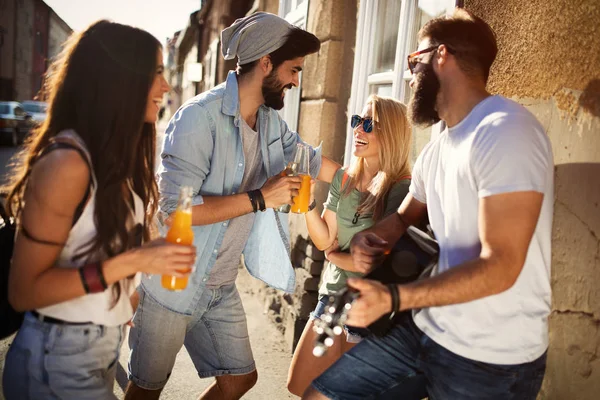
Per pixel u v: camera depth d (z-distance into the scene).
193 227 2.45
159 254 1.60
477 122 1.64
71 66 1.62
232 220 2.55
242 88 2.52
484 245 1.50
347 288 1.62
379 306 1.53
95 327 1.67
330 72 4.27
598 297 1.83
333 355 2.67
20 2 34.50
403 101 3.37
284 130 2.86
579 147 1.91
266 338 4.38
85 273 1.55
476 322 1.64
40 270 1.53
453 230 1.69
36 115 21.48
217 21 10.86
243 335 2.66
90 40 1.62
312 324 2.70
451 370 1.69
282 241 2.74
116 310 1.73
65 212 1.52
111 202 1.63
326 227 2.79
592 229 1.85
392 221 2.19
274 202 2.42
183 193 1.71
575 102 1.92
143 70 1.65
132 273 1.62
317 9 4.46
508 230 1.47
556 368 2.03
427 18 3.11
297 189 2.46
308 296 4.12
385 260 1.89
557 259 2.02
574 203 1.93
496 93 2.37
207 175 2.50
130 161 1.68
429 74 1.79
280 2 6.02
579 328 1.91
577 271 1.92
